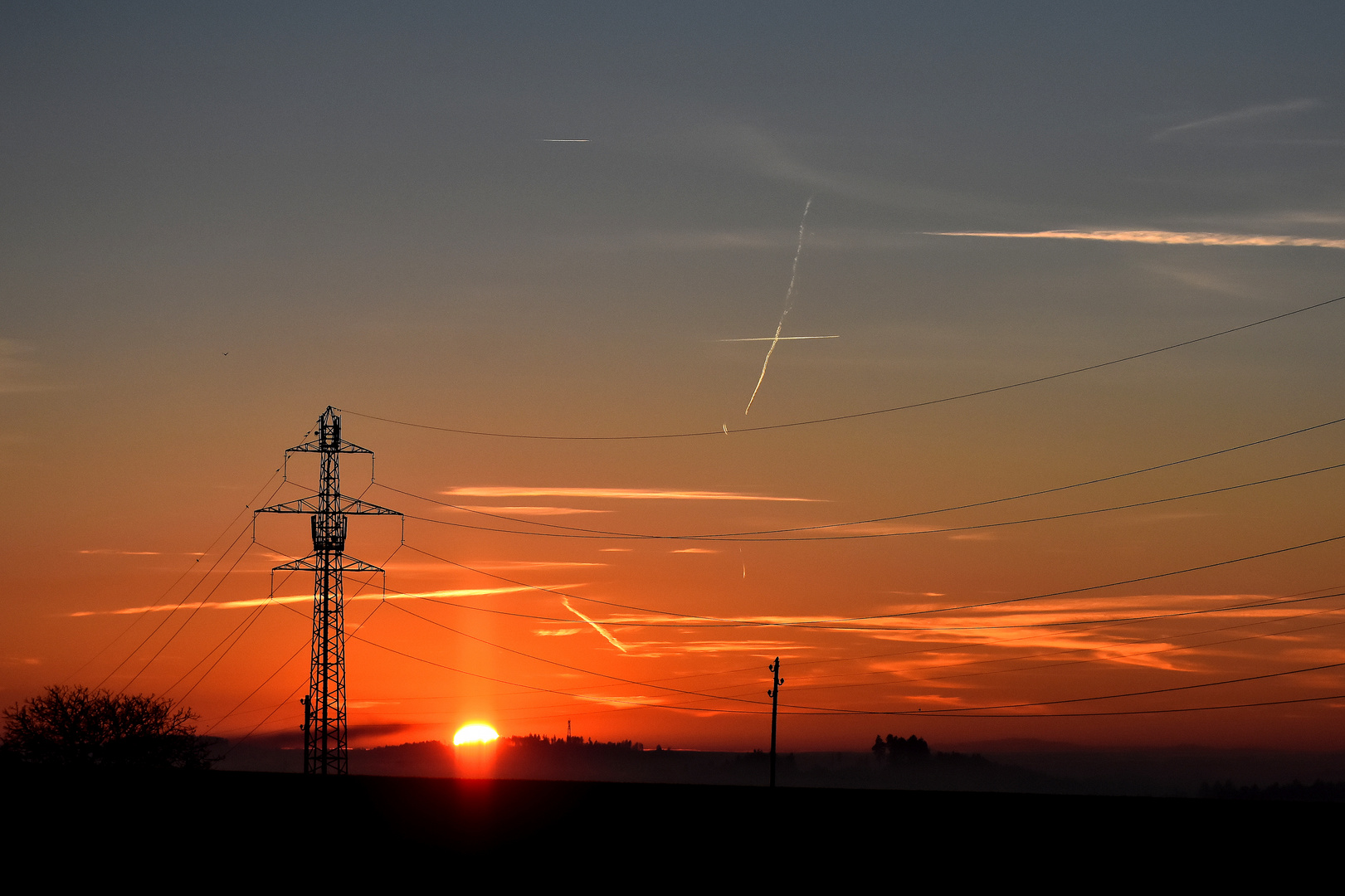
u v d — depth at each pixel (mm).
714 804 57531
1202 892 45469
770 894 46656
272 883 49000
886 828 53375
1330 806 52062
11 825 57688
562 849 53219
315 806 59781
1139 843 50250
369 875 49938
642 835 54531
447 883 48844
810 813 55594
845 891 46781
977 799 56188
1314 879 46344
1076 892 46000
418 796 60875
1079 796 55625
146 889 48062
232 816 58594
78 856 53094
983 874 48250
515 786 61469
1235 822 50875
